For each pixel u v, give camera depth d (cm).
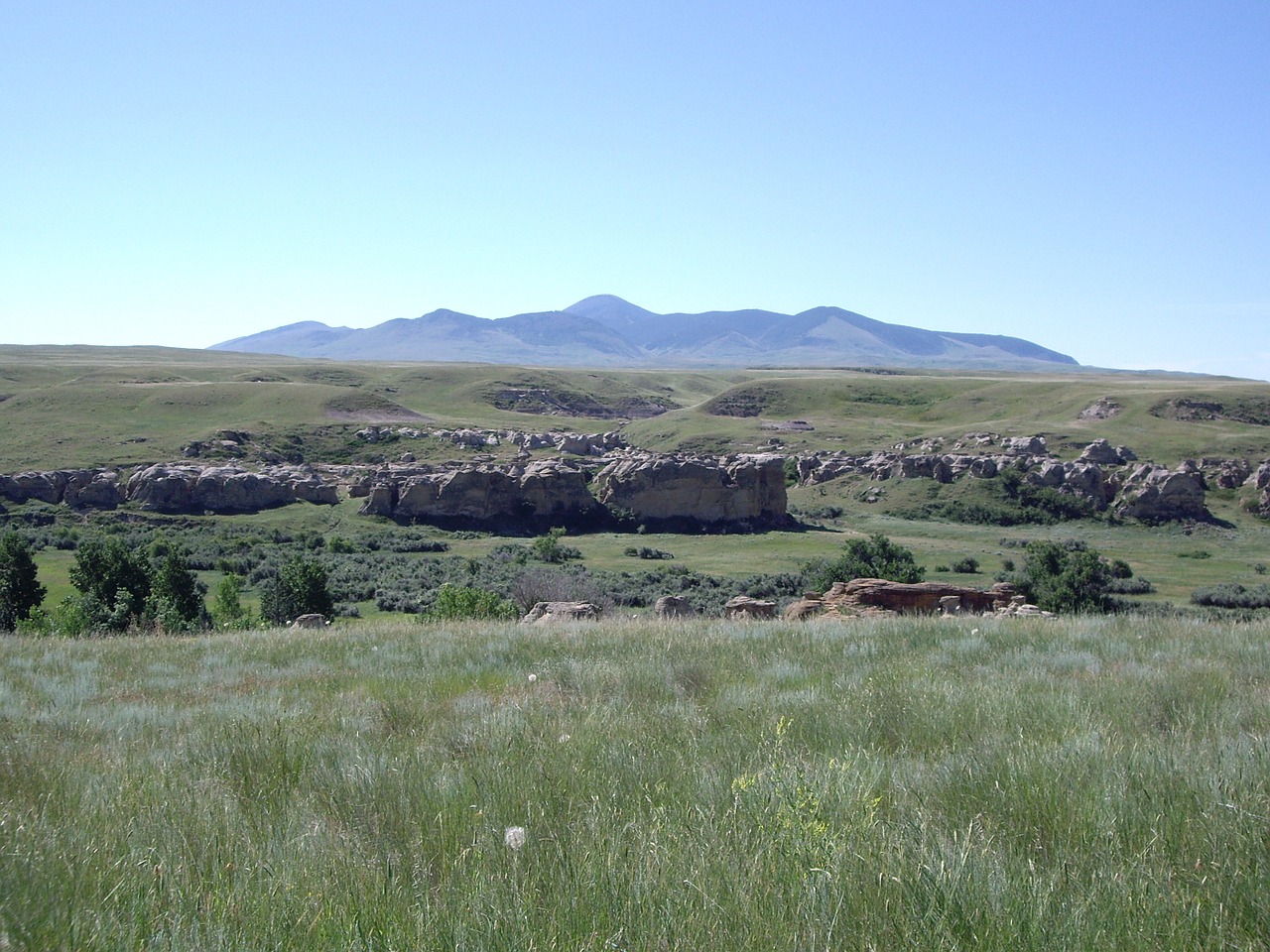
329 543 7475
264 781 677
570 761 677
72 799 627
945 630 1617
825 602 2844
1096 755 639
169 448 10169
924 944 387
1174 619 1822
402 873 472
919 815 532
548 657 1345
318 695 1132
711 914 408
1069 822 527
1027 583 5062
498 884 443
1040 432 12175
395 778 642
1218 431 11975
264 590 4347
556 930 400
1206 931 402
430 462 11100
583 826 526
